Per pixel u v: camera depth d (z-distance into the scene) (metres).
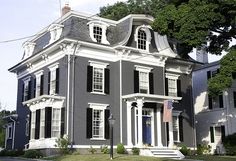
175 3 27.30
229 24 26.28
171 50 33.31
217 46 28.89
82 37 29.55
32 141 29.42
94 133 28.95
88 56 29.58
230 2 23.84
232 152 33.50
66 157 24.09
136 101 28.95
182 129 33.81
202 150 34.91
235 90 37.69
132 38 31.48
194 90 41.47
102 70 30.28
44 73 32.25
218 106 37.97
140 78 31.50
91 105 28.97
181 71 35.44
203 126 39.38
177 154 28.38
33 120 30.11
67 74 28.45
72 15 30.56
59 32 30.78
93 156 23.91
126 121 29.52
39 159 24.73
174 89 34.50
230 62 23.94
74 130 27.72
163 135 31.11
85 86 28.98
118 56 30.72
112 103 30.23
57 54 30.14
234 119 36.78
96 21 30.67
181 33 24.83
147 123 30.83
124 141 29.11
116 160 22.05
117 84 30.33
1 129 41.00
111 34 31.94
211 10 24.39
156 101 29.95
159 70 32.72
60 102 28.39
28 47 36.34
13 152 31.47
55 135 27.84
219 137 37.44
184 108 34.62
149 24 32.69
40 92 32.22
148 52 31.91
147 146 28.73
